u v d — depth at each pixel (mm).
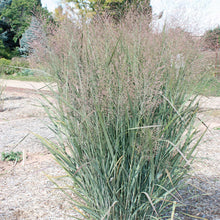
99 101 1767
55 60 2096
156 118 1853
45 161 3688
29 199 2654
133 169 1749
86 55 1802
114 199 1759
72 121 1966
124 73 1719
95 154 1777
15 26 32375
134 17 1923
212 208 2438
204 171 3295
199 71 1980
